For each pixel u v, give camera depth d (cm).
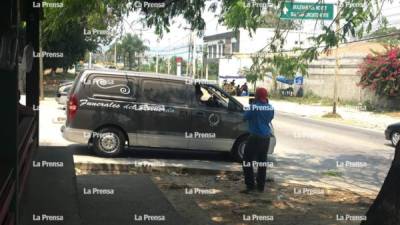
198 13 884
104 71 1261
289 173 1206
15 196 355
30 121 641
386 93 3631
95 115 1245
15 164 365
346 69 4188
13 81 359
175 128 1288
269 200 891
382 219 511
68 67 3834
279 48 759
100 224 640
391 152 1645
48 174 687
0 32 350
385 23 744
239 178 1080
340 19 714
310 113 3375
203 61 5528
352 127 2569
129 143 1270
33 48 712
